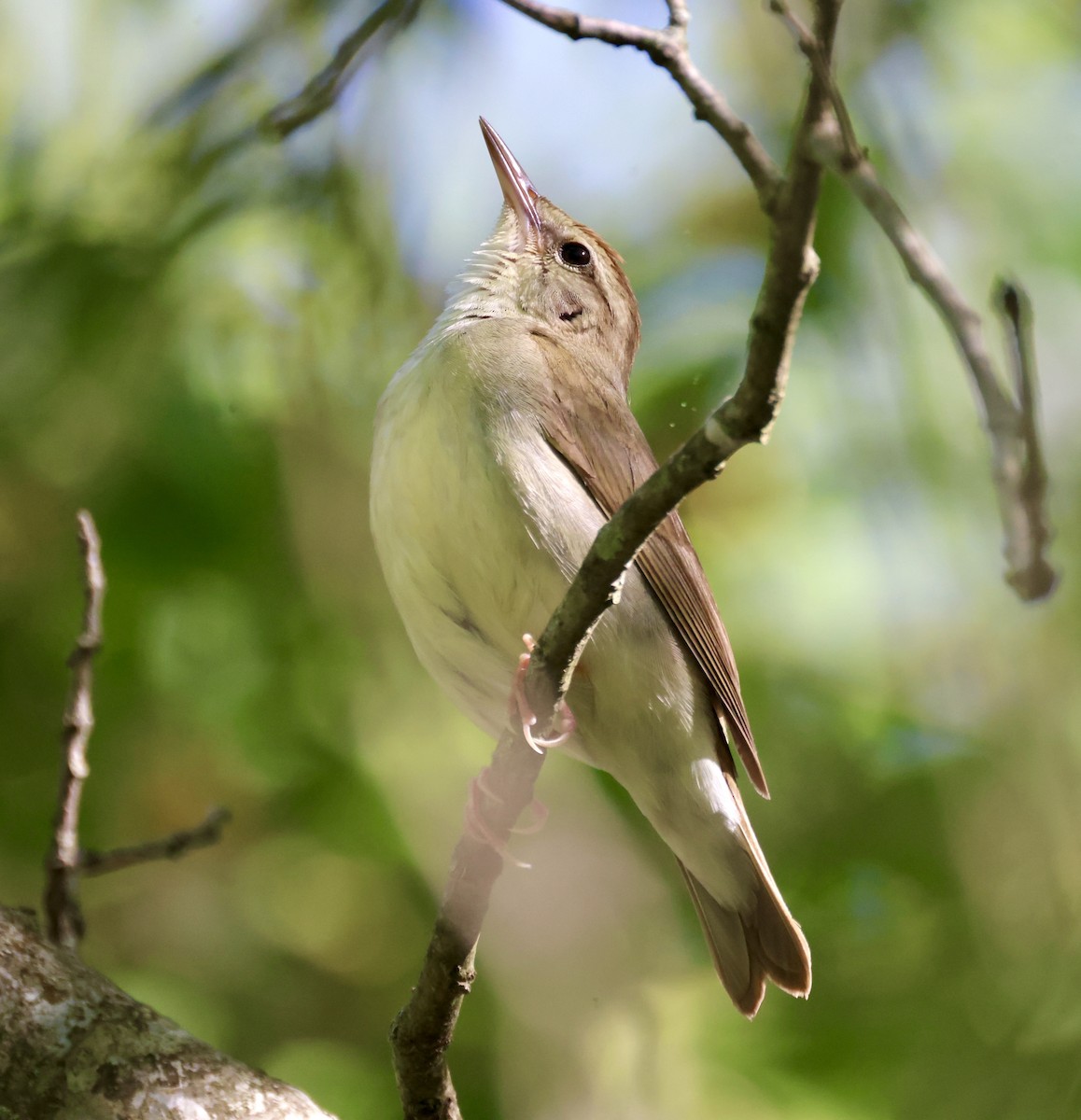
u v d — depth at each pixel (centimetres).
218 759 1135
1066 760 1120
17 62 1126
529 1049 1030
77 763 740
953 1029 1050
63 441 1061
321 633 1112
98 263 1032
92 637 743
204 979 1141
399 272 1084
